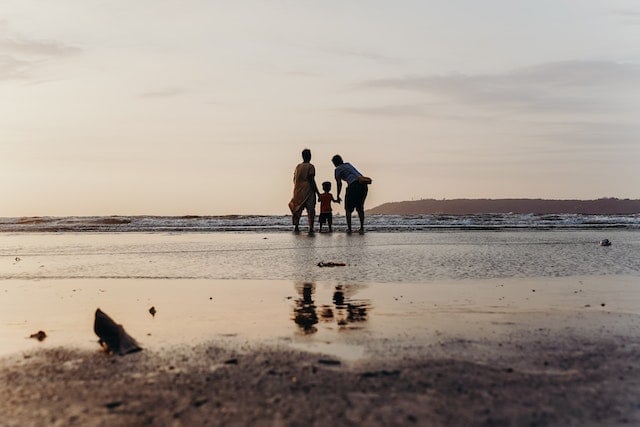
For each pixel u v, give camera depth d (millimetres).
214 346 4352
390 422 2838
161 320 5340
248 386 3381
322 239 15555
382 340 4477
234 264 9672
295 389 3322
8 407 3105
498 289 6922
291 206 18781
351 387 3348
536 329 4828
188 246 13758
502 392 3254
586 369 3680
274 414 2941
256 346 4332
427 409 3004
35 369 3824
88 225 26891
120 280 8039
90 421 2887
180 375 3623
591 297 6367
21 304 6277
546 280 7625
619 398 3156
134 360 4004
